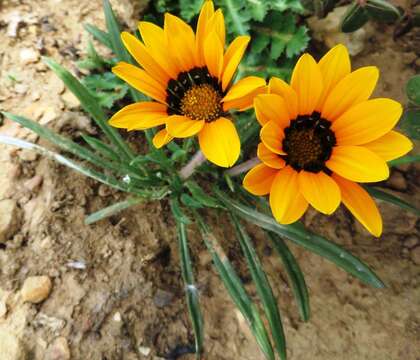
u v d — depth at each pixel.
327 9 0.27
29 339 0.21
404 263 0.24
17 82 0.27
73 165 0.21
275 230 0.20
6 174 0.24
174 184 0.22
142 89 0.16
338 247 0.19
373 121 0.15
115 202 0.25
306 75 0.14
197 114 0.16
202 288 0.23
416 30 0.30
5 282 0.22
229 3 0.26
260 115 0.14
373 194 0.21
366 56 0.29
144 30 0.16
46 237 0.23
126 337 0.22
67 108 0.27
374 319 0.23
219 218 0.25
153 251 0.24
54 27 0.29
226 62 0.16
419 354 0.22
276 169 0.15
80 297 0.22
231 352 0.22
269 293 0.20
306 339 0.22
